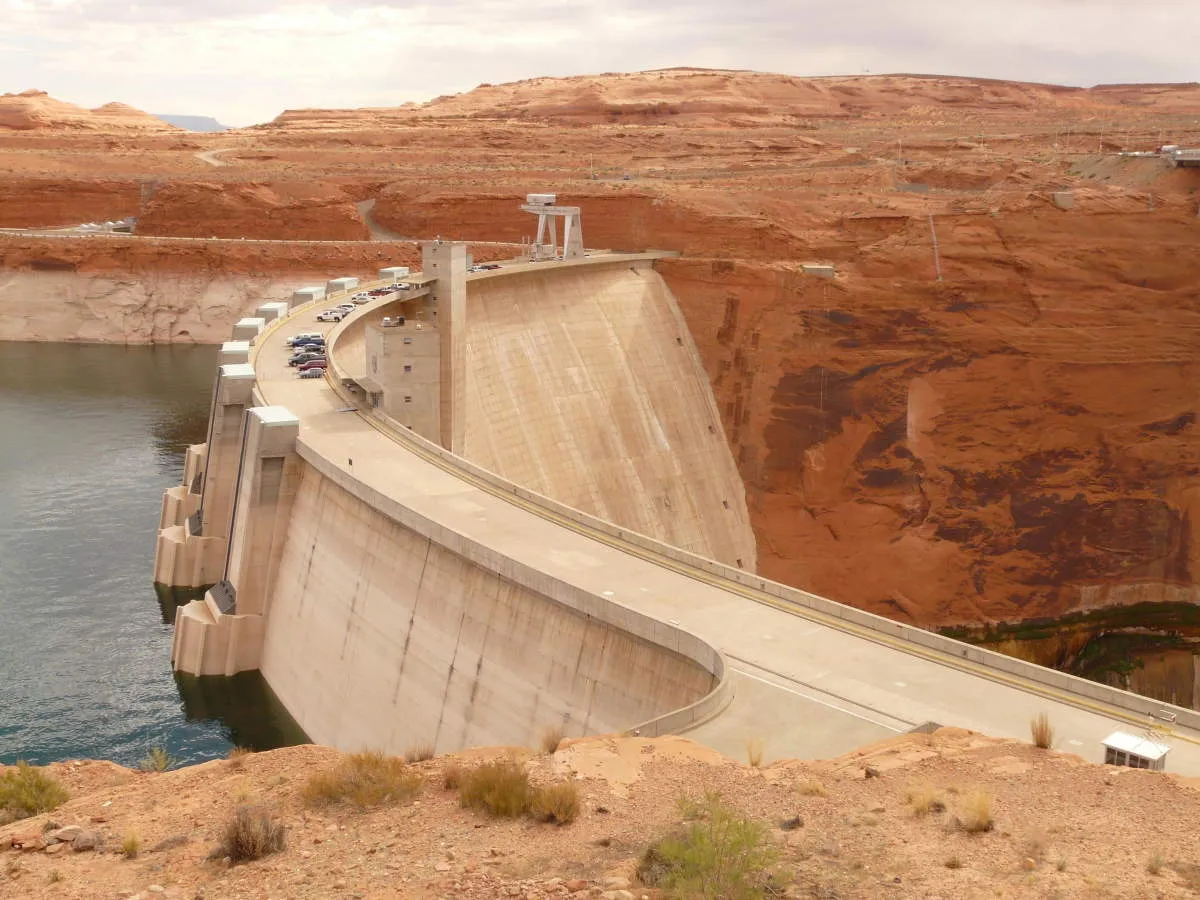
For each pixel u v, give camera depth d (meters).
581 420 114.94
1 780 32.62
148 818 29.17
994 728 38.72
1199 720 38.75
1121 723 39.22
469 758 32.91
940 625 110.44
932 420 114.38
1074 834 25.33
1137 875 23.06
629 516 113.69
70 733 66.44
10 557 91.38
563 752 32.72
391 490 63.94
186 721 68.19
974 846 24.84
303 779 31.22
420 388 84.88
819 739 37.97
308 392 86.12
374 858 25.34
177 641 73.56
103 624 80.31
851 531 115.88
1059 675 42.25
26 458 116.19
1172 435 111.12
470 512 60.88
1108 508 111.06
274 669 70.19
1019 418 113.38
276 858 25.70
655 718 41.50
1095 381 112.31
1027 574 111.00
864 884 23.12
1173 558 110.75
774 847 25.06
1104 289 114.50
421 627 57.72
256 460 71.31
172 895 24.11
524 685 51.53
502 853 25.27
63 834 27.72
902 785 29.05
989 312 115.19
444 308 92.88
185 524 89.75
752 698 40.91
